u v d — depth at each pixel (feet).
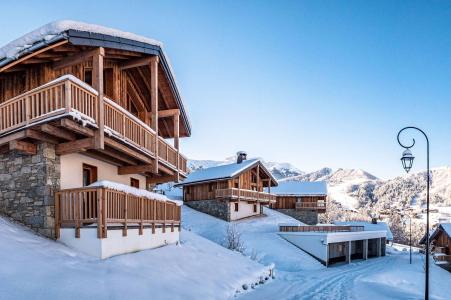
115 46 35.70
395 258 113.19
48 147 33.22
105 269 28.37
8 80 37.93
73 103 29.07
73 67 39.14
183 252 45.09
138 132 39.68
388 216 258.57
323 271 73.05
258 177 127.65
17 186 34.12
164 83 50.96
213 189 123.13
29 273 23.26
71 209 32.35
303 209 156.56
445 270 92.73
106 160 43.01
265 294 38.81
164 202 46.21
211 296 31.19
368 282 54.29
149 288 27.32
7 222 32.48
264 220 123.24
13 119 32.30
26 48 30.73
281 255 83.30
